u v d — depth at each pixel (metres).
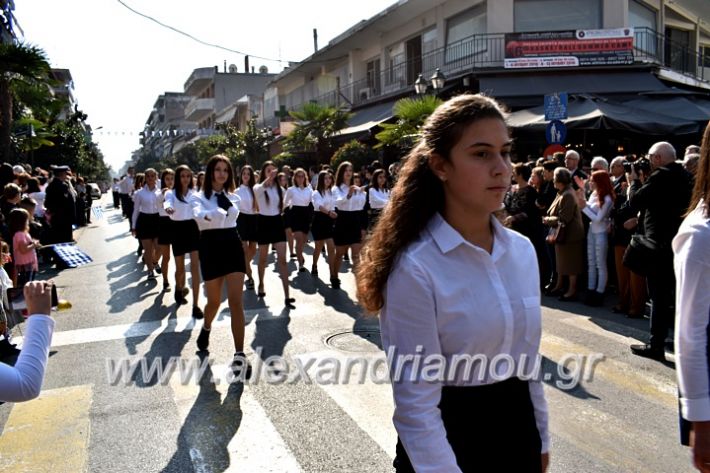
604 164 8.99
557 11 18.61
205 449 3.88
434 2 21.08
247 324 7.02
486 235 1.77
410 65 23.84
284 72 35.69
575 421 4.27
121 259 12.78
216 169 5.71
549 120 11.52
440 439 1.57
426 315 1.62
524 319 1.72
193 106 66.25
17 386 1.88
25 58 15.49
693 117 13.98
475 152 1.63
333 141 22.83
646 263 5.56
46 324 2.06
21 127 21.78
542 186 8.84
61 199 12.11
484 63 18.69
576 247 8.03
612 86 16.80
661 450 3.83
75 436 4.11
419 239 1.70
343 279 9.98
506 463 1.67
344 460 3.71
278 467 3.64
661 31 21.41
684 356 1.85
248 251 9.33
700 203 1.91
